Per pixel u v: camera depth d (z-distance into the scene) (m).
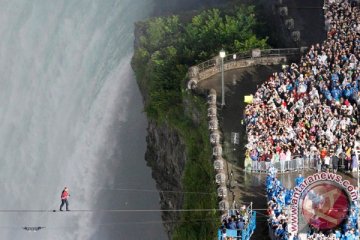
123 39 181.88
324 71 151.75
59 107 182.38
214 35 166.12
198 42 166.00
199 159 149.50
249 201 141.75
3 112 185.62
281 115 147.25
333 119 145.75
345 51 154.38
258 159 144.38
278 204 137.25
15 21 190.50
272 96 148.50
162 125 159.12
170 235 155.12
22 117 183.50
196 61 161.38
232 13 171.50
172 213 155.12
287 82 150.62
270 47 163.38
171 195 156.25
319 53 155.75
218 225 139.88
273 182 139.75
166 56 165.12
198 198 146.38
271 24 169.50
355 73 151.00
